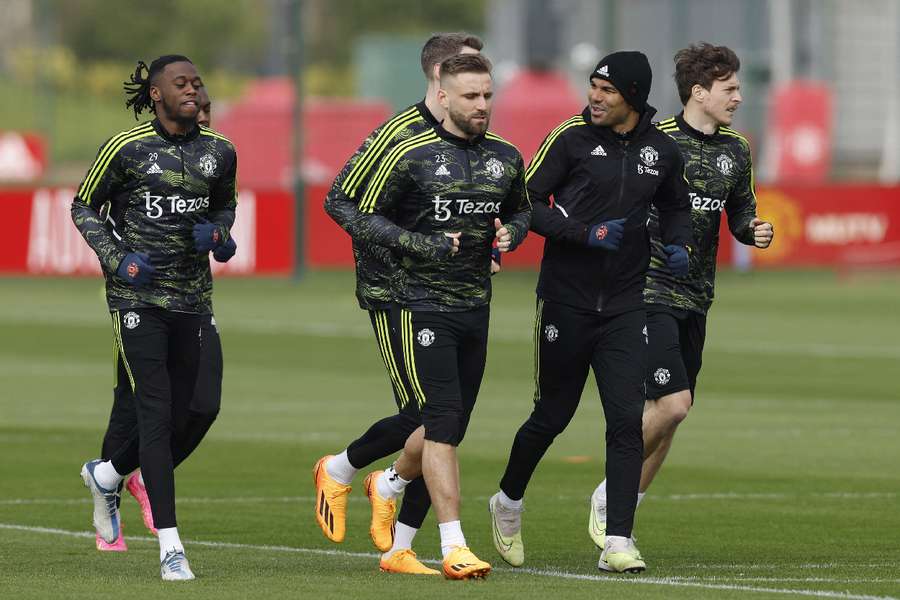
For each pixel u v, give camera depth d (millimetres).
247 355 73562
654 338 30969
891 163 173625
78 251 112750
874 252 124438
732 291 110875
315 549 31562
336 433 49594
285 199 118625
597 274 28875
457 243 27484
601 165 28938
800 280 120438
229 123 166625
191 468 42938
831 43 172750
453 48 28719
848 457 44781
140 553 30969
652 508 36531
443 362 27984
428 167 27922
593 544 32281
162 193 28688
